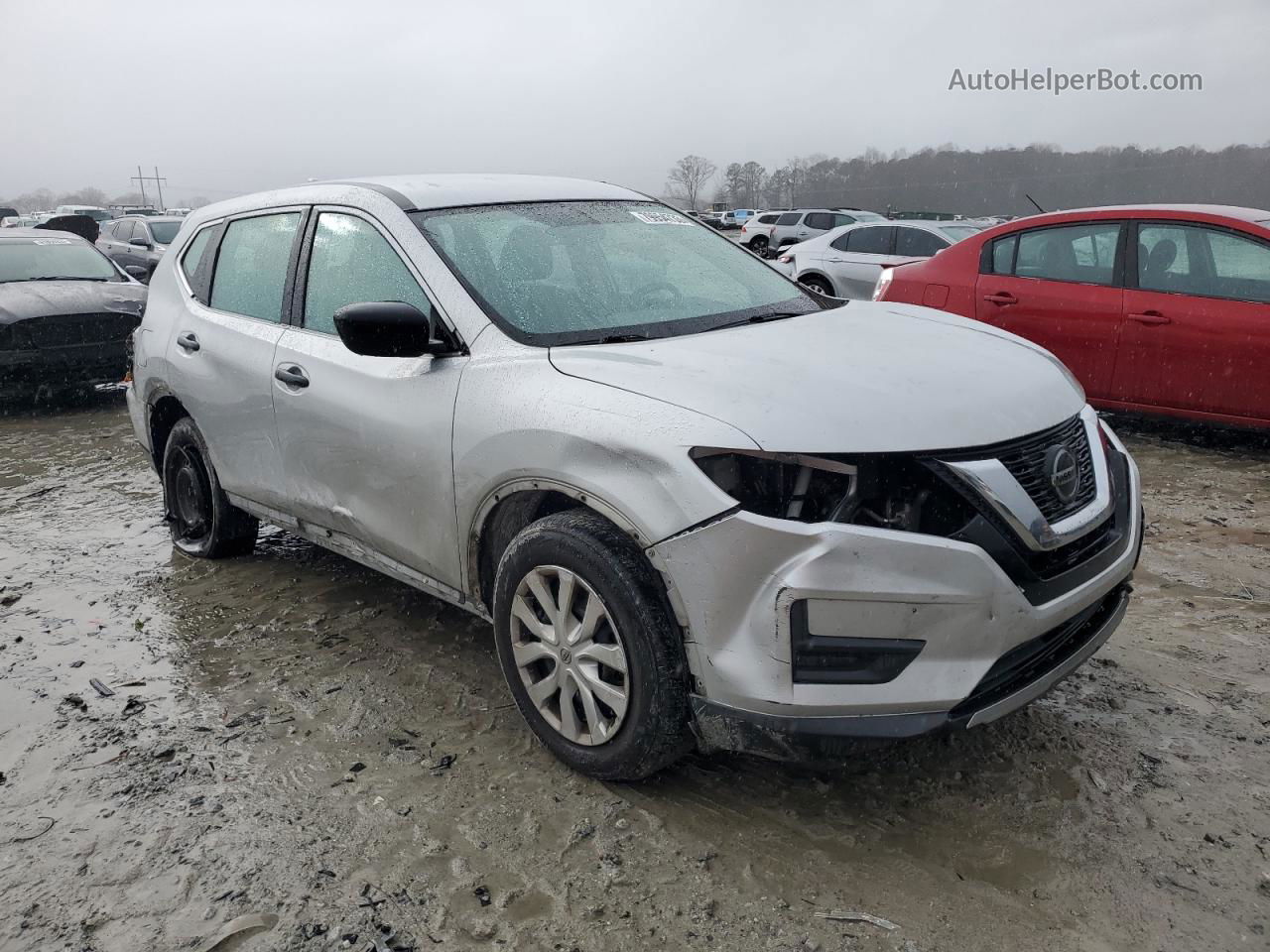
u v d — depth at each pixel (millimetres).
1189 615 3934
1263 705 3205
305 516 3902
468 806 2760
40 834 2693
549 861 2521
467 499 3023
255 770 2980
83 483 6590
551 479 2744
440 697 3402
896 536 2363
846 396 2572
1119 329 6457
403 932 2291
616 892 2402
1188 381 6270
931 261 7422
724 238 4152
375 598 4332
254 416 3990
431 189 3699
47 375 8906
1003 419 2613
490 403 2943
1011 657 2527
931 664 2402
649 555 2520
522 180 4020
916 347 3039
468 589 3193
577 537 2670
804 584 2344
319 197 3928
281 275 4020
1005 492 2469
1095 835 2566
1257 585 4223
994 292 6965
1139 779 2801
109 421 8820
